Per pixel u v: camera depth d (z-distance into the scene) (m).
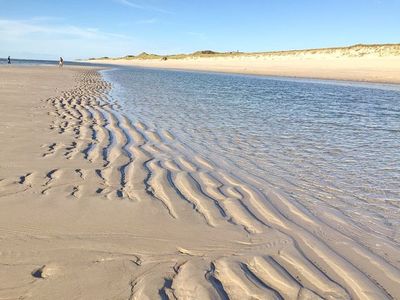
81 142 6.32
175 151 6.21
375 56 50.53
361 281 2.72
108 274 2.60
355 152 6.70
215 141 7.14
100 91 15.63
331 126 9.37
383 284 2.71
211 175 5.00
